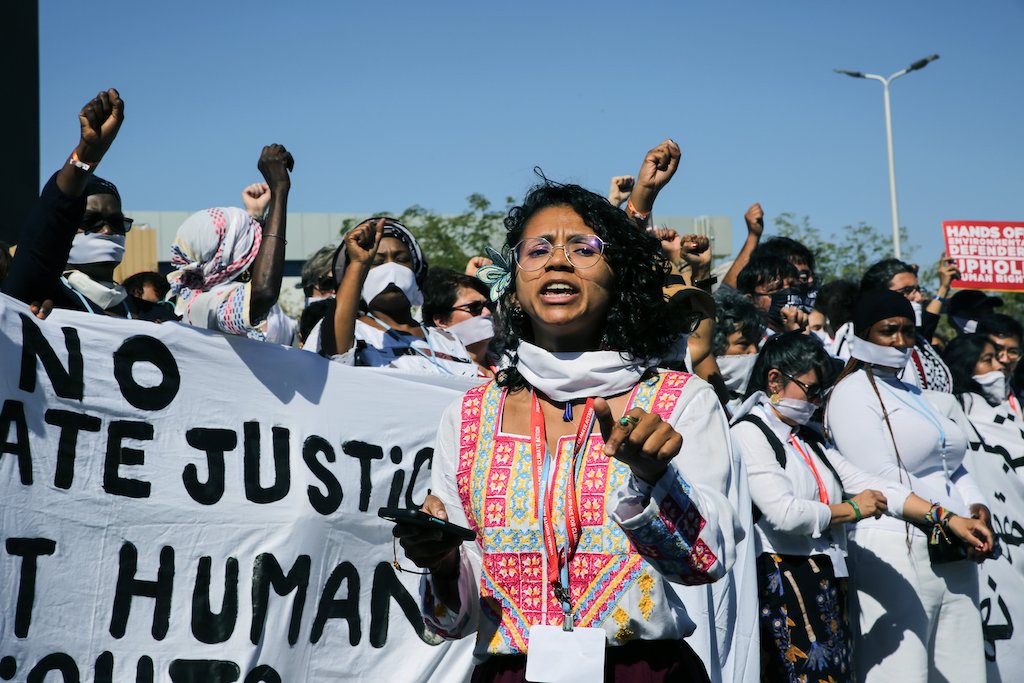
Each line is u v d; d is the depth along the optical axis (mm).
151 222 24109
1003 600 5781
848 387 5062
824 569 4434
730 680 3846
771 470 4395
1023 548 5922
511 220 2828
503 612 2482
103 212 3895
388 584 4078
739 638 3904
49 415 3328
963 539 4543
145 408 3547
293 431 3885
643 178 4539
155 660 3469
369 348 4730
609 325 2639
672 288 4477
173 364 3631
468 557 2623
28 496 3246
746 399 4816
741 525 2518
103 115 3395
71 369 3396
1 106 6082
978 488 5262
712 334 4773
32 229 3410
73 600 3311
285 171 3902
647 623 2400
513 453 2551
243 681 3633
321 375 4020
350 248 4375
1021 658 5750
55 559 3287
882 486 4715
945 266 7691
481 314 5965
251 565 3711
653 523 2248
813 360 4637
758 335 5902
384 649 4047
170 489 3564
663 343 2680
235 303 3748
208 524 3635
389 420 4156
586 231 2645
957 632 4863
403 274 4887
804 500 4328
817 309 7672
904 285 7191
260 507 3764
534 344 2744
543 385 2570
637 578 2400
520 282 2658
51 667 3244
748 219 7219
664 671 2443
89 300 3859
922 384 5883
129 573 3445
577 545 2436
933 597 4801
